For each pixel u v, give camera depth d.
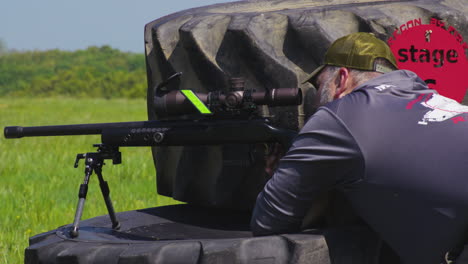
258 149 4.50
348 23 4.50
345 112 3.69
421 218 3.62
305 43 4.46
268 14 4.62
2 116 40.66
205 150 5.10
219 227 4.96
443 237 3.62
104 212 9.72
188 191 5.28
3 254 7.42
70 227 4.84
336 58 3.97
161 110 4.38
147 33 5.51
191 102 4.20
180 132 4.45
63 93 111.31
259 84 4.59
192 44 4.75
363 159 3.59
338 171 3.66
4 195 11.27
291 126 4.51
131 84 109.81
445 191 3.55
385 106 3.69
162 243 3.94
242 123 4.29
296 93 4.12
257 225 3.92
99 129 4.69
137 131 4.57
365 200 3.70
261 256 3.67
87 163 4.62
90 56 149.12
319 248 3.69
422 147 3.58
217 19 4.76
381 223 3.74
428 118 3.65
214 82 4.75
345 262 3.81
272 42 4.54
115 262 3.95
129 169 14.27
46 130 4.79
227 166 4.94
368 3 4.82
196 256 3.76
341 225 4.12
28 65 139.00
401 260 3.94
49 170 14.75
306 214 4.04
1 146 20.08
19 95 114.00
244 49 4.58
